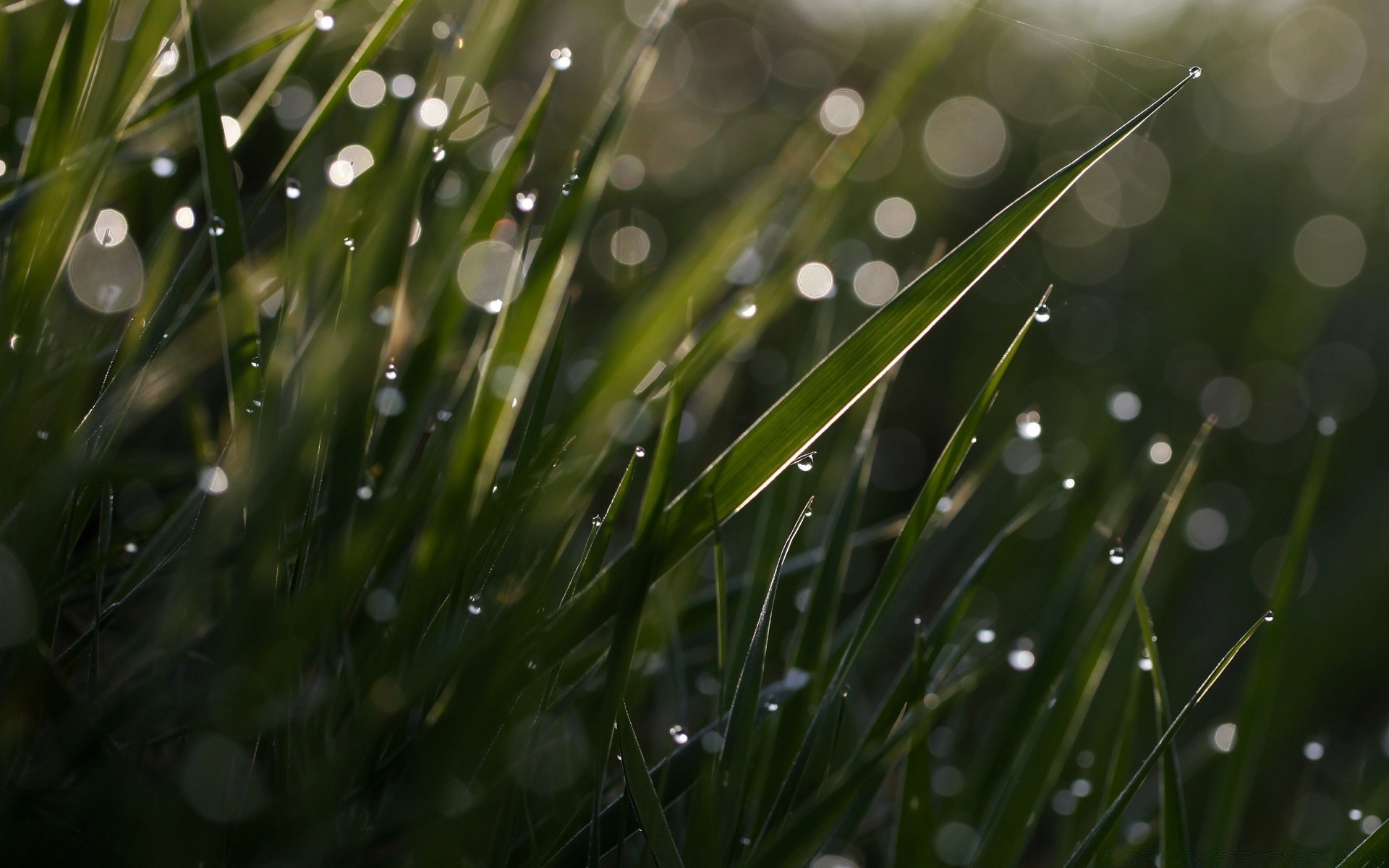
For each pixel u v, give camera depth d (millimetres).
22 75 474
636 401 433
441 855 399
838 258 719
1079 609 441
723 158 1327
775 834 419
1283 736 565
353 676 408
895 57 1578
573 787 426
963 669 472
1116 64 1612
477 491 412
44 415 423
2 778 399
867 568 671
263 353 428
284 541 413
